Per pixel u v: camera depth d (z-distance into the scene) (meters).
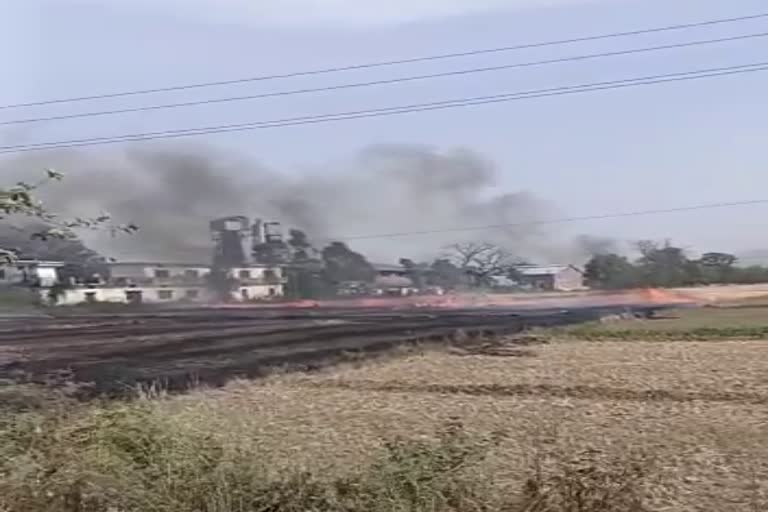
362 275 128.62
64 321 60.81
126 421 8.55
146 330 52.06
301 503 7.19
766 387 26.20
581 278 130.62
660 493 11.12
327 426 18.12
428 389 27.02
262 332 50.34
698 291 108.94
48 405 14.21
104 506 7.39
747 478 12.29
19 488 7.57
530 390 26.47
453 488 7.29
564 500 7.43
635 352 39.31
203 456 7.80
